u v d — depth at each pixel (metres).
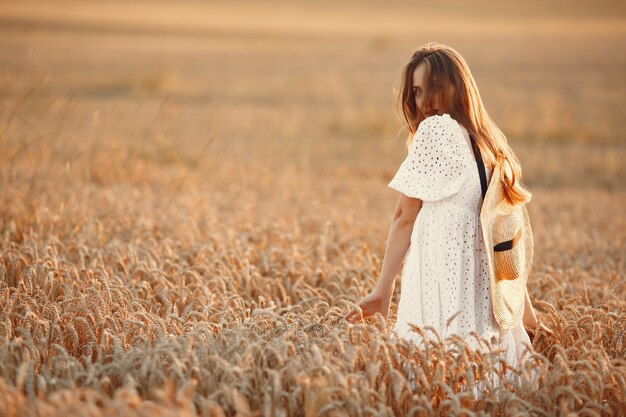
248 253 6.48
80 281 5.32
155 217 8.07
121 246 6.34
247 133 21.44
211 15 107.12
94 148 10.94
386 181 14.82
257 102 29.19
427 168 4.22
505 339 4.41
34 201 7.73
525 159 17.91
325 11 121.94
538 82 35.31
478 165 4.29
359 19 107.38
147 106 25.61
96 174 10.73
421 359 4.00
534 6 130.88
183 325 4.54
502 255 4.26
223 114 24.77
